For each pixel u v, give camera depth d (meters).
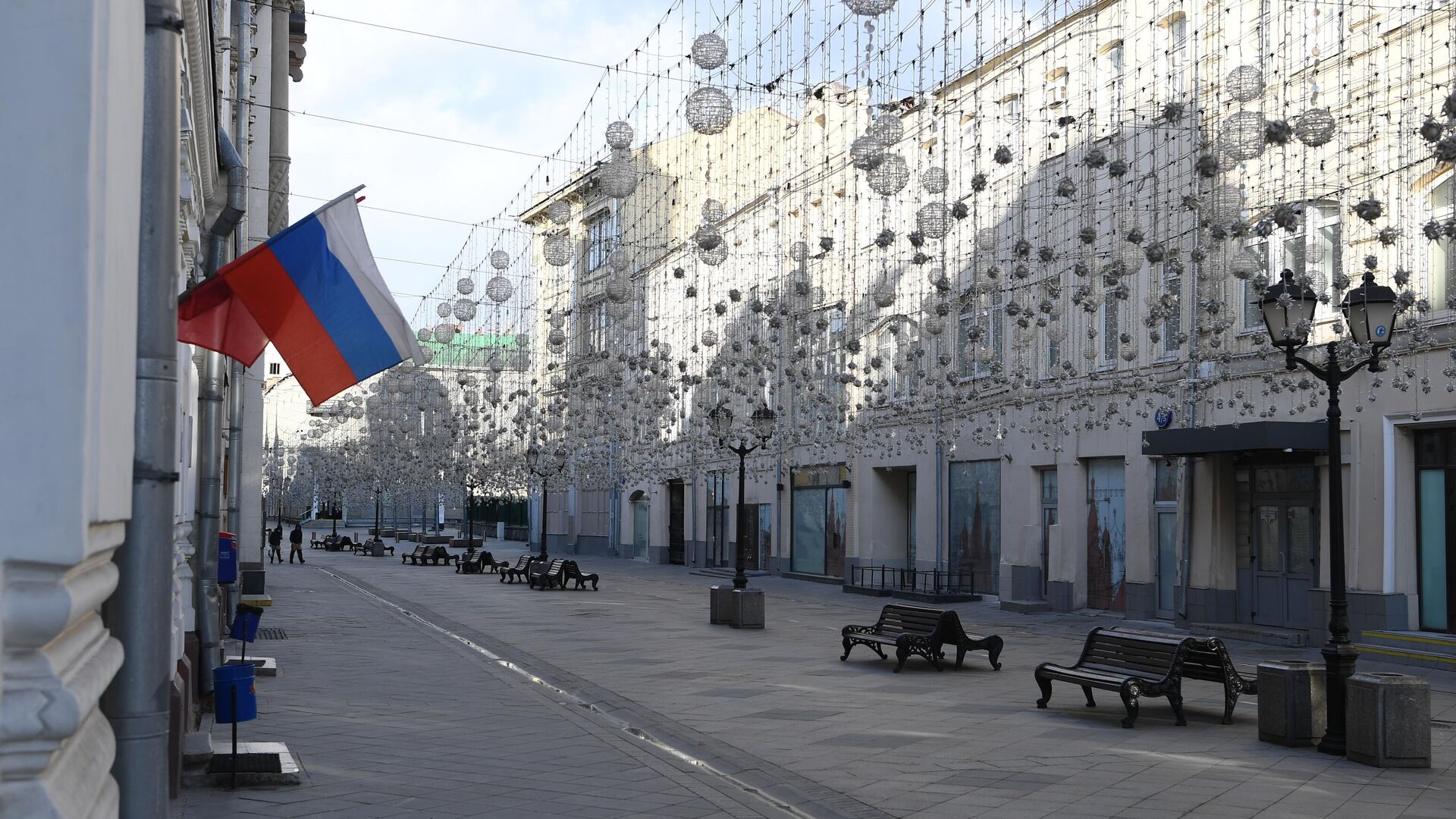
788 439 34.75
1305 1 17.03
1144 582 23.30
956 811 8.41
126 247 2.38
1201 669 12.46
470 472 42.00
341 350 8.37
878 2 10.16
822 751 10.65
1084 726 11.93
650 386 26.66
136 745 2.99
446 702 13.22
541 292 42.94
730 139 31.17
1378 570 18.22
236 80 16.98
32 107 1.98
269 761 9.12
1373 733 9.87
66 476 1.97
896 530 34.12
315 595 30.73
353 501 87.38
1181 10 21.11
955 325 26.52
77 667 2.27
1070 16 19.41
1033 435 26.77
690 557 46.91
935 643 16.17
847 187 29.41
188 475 10.82
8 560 1.94
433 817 8.00
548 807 8.34
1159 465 23.08
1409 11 16.73
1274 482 20.53
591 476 38.88
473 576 41.25
